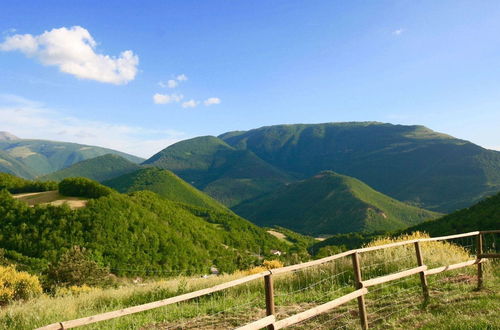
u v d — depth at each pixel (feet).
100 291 47.73
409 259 38.22
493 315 20.31
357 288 20.80
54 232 228.43
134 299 38.04
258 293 33.96
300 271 39.52
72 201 272.10
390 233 245.04
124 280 204.03
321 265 41.14
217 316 27.48
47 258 205.87
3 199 248.93
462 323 19.19
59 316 29.50
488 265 35.06
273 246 441.27
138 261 236.22
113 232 246.47
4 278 49.88
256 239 444.96
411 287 30.04
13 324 27.61
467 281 30.60
